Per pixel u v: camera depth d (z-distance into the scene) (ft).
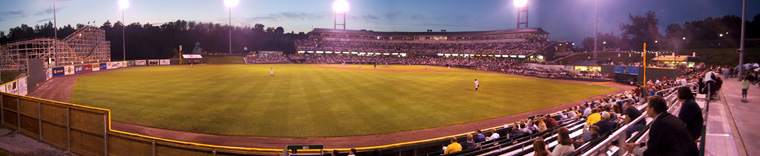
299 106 76.28
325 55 348.79
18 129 51.52
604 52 241.55
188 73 176.45
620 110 43.27
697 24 242.17
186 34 486.79
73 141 44.42
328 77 152.97
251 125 59.16
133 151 40.16
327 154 34.88
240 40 507.71
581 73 186.50
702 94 47.39
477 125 61.82
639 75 157.69
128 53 437.58
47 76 145.28
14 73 185.26
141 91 99.19
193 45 479.82
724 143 22.53
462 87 119.75
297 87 111.65
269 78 145.69
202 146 36.50
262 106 75.87
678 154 12.47
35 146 45.73
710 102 42.96
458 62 304.50
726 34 223.92
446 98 91.61
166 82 126.31
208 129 56.54
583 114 49.75
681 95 18.15
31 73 113.39
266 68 227.40
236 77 150.20
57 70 161.07
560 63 239.30
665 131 12.84
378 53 357.20
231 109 72.13
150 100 82.64
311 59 332.80
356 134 54.85
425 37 363.35
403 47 363.56
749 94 54.60
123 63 239.50
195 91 99.60
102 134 41.65
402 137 53.72
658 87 73.51
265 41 527.40
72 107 43.75
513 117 68.90
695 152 12.57
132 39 446.19
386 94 96.94
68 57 222.89
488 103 84.74
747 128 26.94
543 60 272.31
